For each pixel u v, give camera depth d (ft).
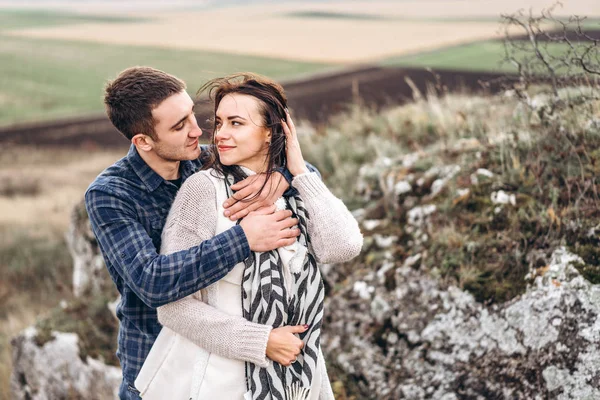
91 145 77.61
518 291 9.86
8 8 404.77
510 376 9.36
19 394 15.98
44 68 135.64
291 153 7.02
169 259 6.37
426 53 135.33
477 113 15.76
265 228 6.54
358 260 12.26
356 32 205.36
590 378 8.45
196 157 7.32
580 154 10.97
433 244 11.37
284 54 153.48
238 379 6.63
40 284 32.78
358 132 20.03
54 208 44.91
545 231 10.26
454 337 10.21
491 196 11.51
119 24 268.00
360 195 14.89
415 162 13.91
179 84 7.14
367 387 11.02
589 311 8.87
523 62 12.36
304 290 6.76
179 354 6.80
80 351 14.78
